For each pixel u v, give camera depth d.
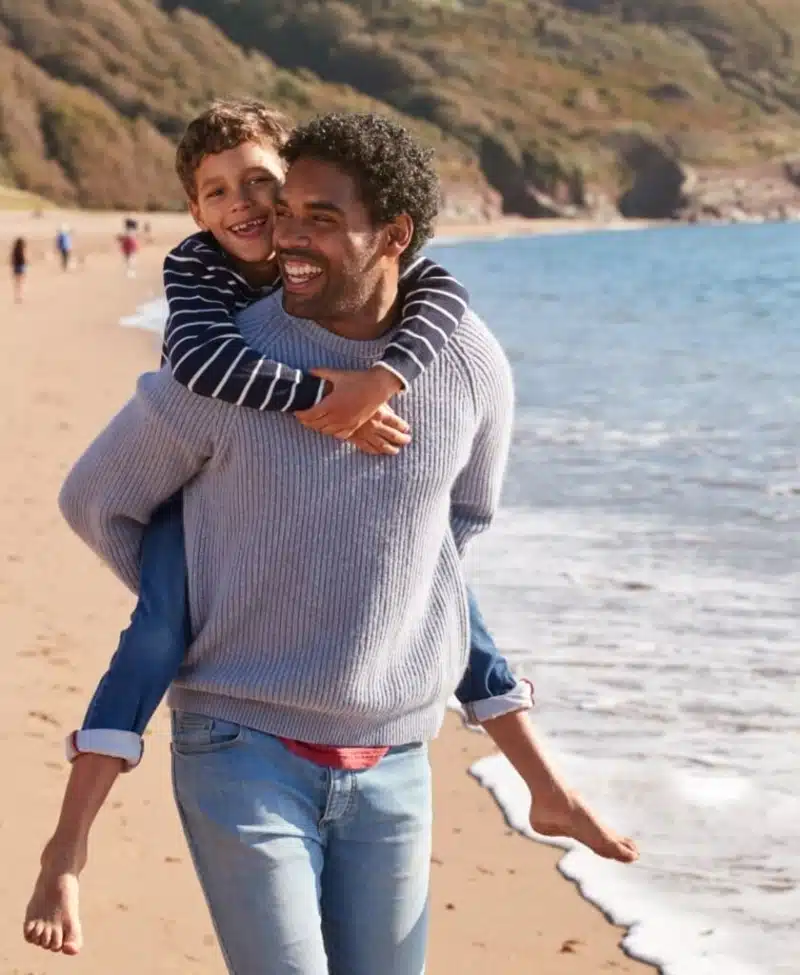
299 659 2.60
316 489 2.55
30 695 6.00
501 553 8.80
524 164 143.88
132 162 121.00
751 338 25.28
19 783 5.09
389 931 2.72
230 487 2.59
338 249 2.57
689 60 186.12
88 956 4.01
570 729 5.78
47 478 10.84
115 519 2.72
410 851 2.72
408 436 2.58
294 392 2.51
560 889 4.52
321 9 160.88
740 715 5.89
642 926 4.25
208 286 2.80
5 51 122.81
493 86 157.62
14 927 4.14
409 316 2.64
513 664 6.59
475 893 4.50
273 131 2.97
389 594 2.61
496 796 5.23
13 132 117.81
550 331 27.36
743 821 4.93
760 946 4.11
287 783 2.61
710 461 12.11
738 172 153.88
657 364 20.88
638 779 5.28
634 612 7.43
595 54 178.75
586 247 84.19
